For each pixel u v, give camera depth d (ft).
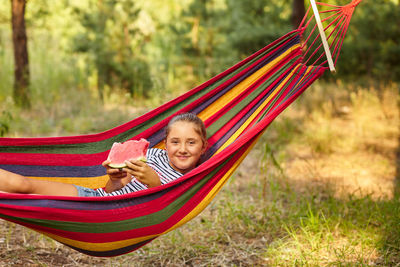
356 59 48.96
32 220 8.15
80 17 45.75
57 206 8.12
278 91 11.76
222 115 12.13
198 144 10.68
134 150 9.66
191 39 51.90
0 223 13.91
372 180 19.93
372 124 29.94
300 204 16.02
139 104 33.19
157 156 11.27
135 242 9.37
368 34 48.83
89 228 8.66
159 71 45.96
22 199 7.95
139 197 8.73
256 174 20.45
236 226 14.60
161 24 54.90
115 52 40.09
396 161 22.88
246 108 12.01
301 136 26.68
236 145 9.37
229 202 16.58
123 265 11.99
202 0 52.19
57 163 10.94
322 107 33.99
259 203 16.67
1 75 33.88
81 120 28.12
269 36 47.26
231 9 53.06
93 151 11.32
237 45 48.49
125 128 11.48
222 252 12.82
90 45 41.01
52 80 36.81
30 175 10.71
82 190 9.78
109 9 41.96
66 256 12.21
